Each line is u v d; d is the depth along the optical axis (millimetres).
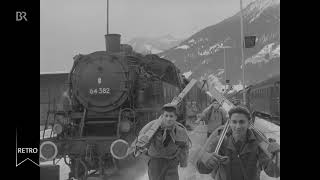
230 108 3729
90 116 8734
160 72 11836
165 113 4348
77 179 8172
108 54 8859
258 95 24781
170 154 4477
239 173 3658
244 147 3656
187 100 15055
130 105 8727
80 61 8969
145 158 4613
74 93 8875
